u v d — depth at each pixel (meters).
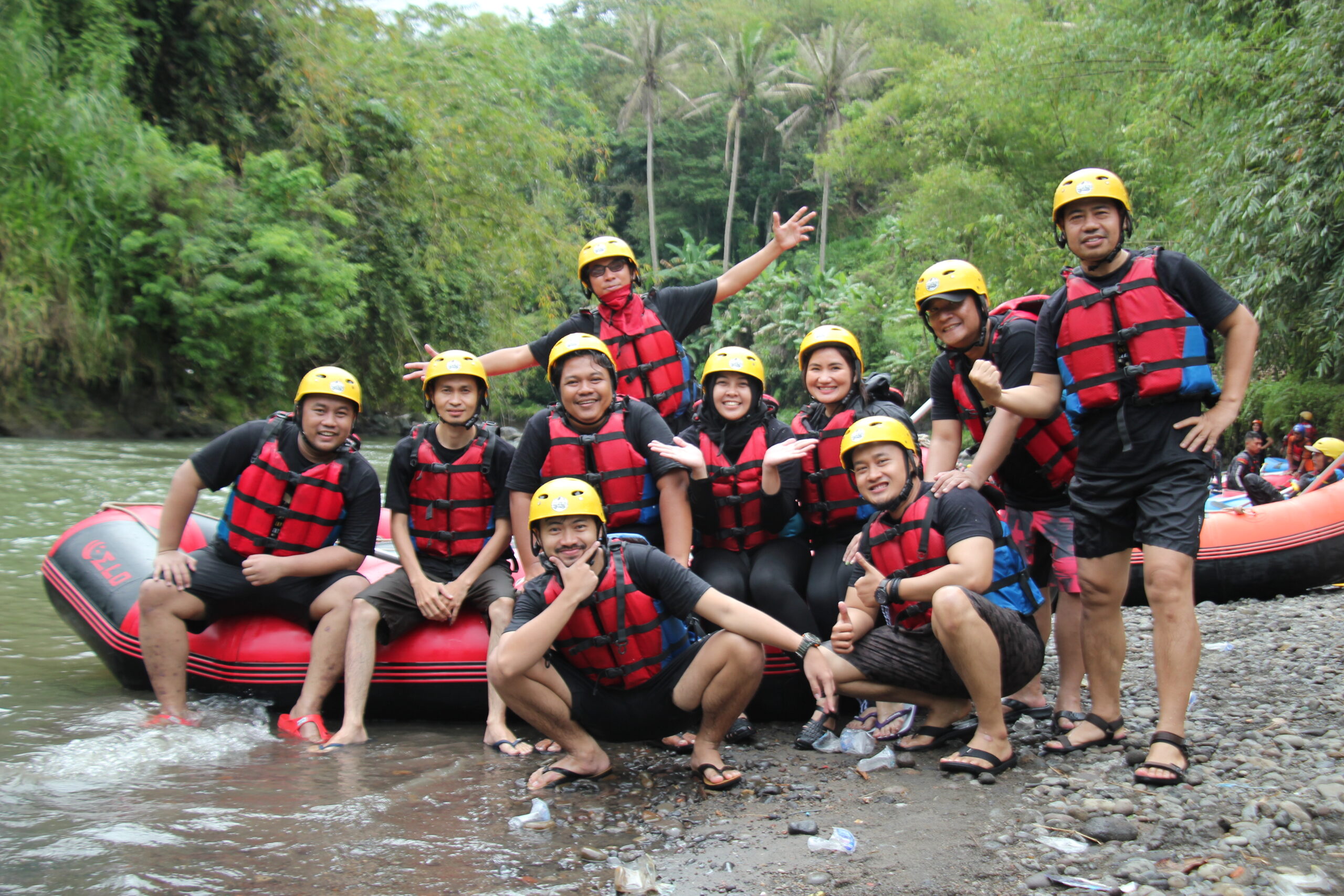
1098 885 2.52
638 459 4.27
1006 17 40.69
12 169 17.53
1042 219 21.77
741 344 42.19
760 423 4.39
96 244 18.50
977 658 3.39
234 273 19.67
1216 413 3.24
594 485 4.26
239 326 19.55
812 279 40.81
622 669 3.53
